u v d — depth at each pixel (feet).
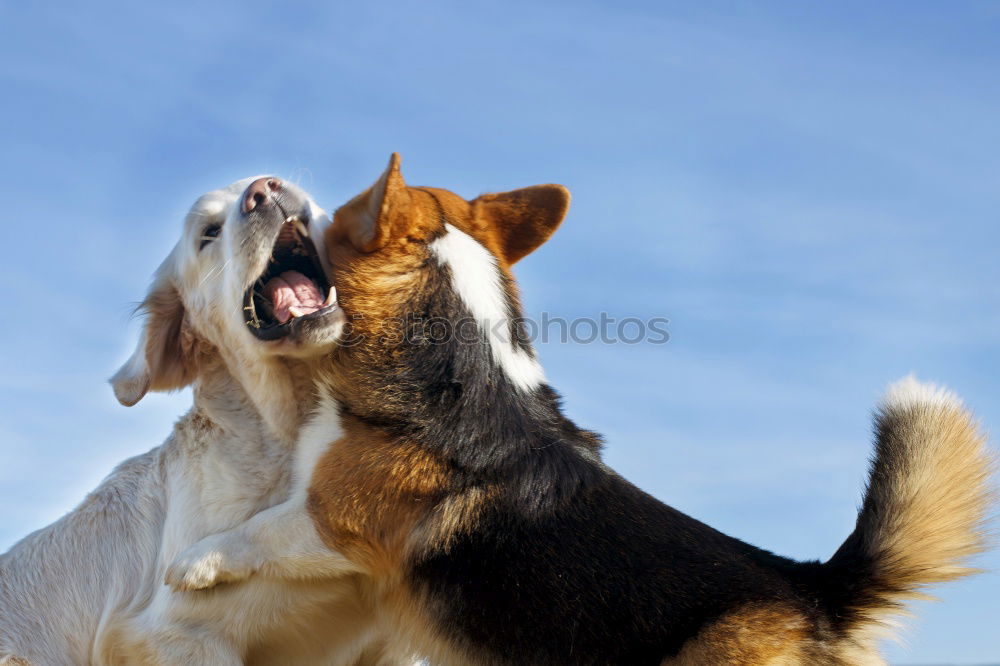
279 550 19.27
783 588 18.01
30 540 22.50
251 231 20.52
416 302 20.38
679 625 17.51
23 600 21.49
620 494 19.40
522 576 18.33
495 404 19.83
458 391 19.74
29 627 21.22
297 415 21.17
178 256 22.66
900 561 18.01
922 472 18.30
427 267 20.68
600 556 18.30
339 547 19.25
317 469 19.76
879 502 18.39
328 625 20.42
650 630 17.56
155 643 19.90
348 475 19.38
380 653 21.29
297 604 19.76
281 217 20.62
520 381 20.43
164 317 22.77
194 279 22.12
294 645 20.51
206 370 21.97
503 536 18.66
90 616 21.49
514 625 18.20
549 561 18.33
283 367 20.89
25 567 21.91
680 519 19.27
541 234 23.06
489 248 22.29
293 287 20.85
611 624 17.72
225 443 21.27
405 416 19.63
